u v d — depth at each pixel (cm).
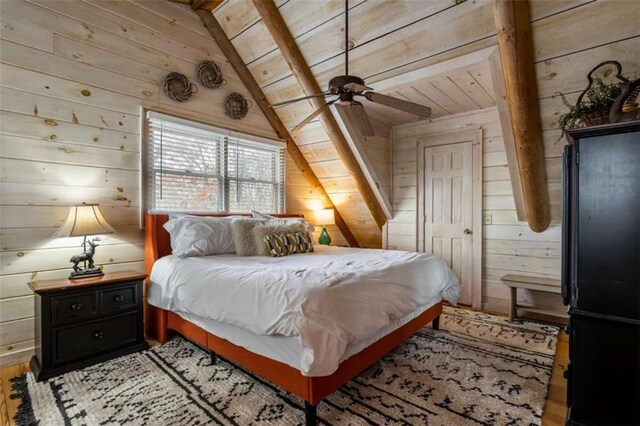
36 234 252
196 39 352
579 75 229
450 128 416
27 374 225
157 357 252
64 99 264
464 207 407
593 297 158
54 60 260
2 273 237
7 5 239
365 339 196
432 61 272
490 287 387
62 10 264
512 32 215
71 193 268
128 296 260
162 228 299
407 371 229
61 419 177
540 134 276
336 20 287
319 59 323
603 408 156
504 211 376
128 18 301
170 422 175
